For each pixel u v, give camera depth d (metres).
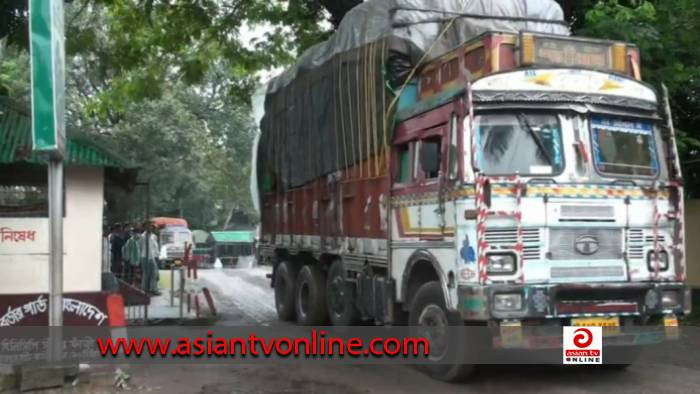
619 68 7.45
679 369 7.87
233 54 17.06
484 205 6.43
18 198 7.58
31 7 6.00
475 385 7.20
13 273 7.41
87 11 20.31
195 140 34.94
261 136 14.05
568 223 6.66
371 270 8.87
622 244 6.85
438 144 7.15
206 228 53.03
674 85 10.10
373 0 9.27
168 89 32.97
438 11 8.43
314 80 10.81
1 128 7.22
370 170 8.84
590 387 7.10
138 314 12.67
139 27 16.23
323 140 10.46
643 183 7.00
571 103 6.97
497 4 8.41
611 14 10.05
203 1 15.69
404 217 7.93
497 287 6.35
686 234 12.13
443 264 7.00
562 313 6.51
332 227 10.21
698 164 11.84
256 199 14.46
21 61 25.14
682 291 7.02
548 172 6.79
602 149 7.05
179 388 7.19
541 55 7.04
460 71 7.41
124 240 17.47
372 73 8.66
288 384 7.37
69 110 29.45
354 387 7.21
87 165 7.52
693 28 9.75
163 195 36.81
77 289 7.63
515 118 6.86
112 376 7.20
